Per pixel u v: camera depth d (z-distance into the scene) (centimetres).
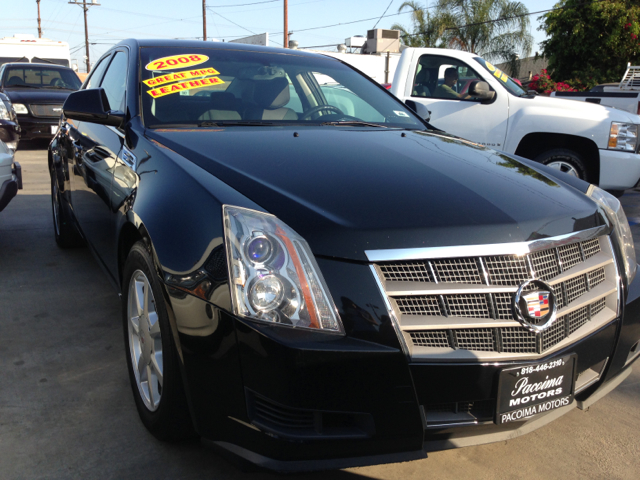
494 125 624
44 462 195
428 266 162
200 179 186
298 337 153
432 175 200
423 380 158
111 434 212
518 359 166
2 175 382
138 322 216
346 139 242
